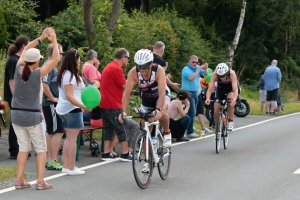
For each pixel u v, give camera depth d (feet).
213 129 58.59
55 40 29.73
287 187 30.04
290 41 141.08
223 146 44.91
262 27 137.69
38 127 29.73
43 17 117.50
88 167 36.27
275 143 47.75
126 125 38.45
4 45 65.21
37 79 29.27
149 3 126.31
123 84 37.91
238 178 32.60
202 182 31.60
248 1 133.69
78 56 33.35
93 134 48.21
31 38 68.03
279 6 139.33
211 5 131.95
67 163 33.86
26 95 29.35
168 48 90.79
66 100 33.30
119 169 35.65
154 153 30.83
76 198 27.96
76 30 66.69
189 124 51.72
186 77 51.29
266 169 35.40
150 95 31.78
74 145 33.76
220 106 43.09
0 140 45.52
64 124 33.63
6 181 31.58
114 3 58.08
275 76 79.10
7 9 67.21
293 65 145.89
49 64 29.48
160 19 96.07
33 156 39.60
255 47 137.49
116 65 38.19
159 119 32.53
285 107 97.14
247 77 138.10
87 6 54.60
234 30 134.92
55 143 35.22
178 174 34.12
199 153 42.37
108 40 55.01
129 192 29.25
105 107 38.09
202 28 126.11
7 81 37.47
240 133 55.31
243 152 42.78
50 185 30.09
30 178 32.53
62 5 116.98
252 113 79.10
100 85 38.45
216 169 35.60
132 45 75.41
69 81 32.86
